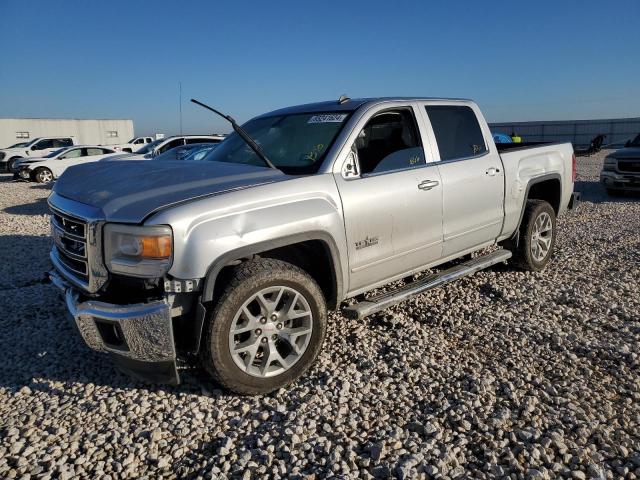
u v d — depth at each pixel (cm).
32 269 644
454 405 313
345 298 384
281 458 270
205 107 359
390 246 398
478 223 482
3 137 4078
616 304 479
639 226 862
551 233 588
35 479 255
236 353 315
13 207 1325
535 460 263
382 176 393
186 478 258
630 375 348
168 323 291
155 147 1648
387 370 359
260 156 365
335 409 314
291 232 328
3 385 350
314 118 419
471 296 506
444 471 256
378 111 408
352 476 253
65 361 380
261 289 316
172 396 331
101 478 256
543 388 333
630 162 1205
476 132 498
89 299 316
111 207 301
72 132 4353
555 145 601
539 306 475
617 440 279
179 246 288
